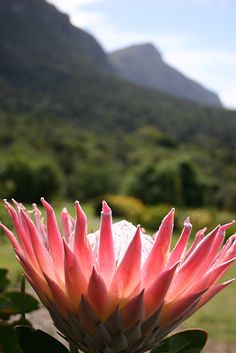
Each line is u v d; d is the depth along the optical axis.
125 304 0.92
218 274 0.97
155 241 0.93
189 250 1.02
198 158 43.22
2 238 11.09
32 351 1.11
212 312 7.95
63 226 1.11
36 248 0.96
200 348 1.24
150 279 0.93
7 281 1.75
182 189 28.53
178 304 0.96
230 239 1.04
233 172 42.31
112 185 38.53
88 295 0.91
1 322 1.65
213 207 30.03
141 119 70.25
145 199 27.52
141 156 42.81
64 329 0.97
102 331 0.92
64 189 34.03
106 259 0.93
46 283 0.98
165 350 1.23
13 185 30.59
